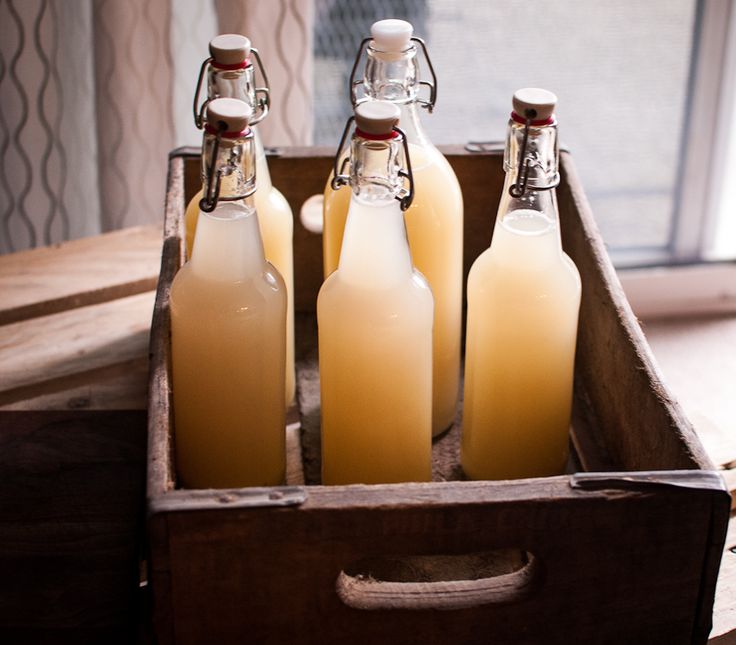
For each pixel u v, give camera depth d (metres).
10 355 1.06
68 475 0.91
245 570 0.70
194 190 1.07
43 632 0.79
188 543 0.68
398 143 0.75
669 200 1.70
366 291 0.78
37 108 1.31
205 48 1.35
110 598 0.81
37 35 1.26
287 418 0.99
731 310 1.67
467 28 1.55
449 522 0.69
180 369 0.81
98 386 1.04
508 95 1.62
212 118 0.75
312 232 1.11
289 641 0.72
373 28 0.82
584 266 0.98
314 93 1.52
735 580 0.91
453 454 0.95
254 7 1.25
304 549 0.69
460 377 1.05
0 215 1.39
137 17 1.27
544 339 0.84
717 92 1.57
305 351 1.08
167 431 0.75
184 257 0.94
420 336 0.79
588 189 1.71
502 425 0.87
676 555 0.72
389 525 0.69
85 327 1.10
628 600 0.73
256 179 0.85
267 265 0.82
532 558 0.75
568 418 0.89
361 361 0.79
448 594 0.73
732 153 1.61
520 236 0.82
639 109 1.65
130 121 1.33
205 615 0.71
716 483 0.71
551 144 0.79
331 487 0.70
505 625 0.74
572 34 1.58
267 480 0.84
